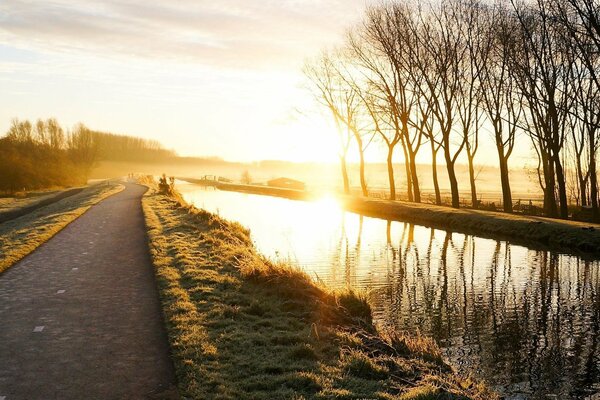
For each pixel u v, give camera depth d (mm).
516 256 19859
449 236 25703
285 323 8898
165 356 6984
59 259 14398
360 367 7008
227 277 11727
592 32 24594
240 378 6434
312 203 49000
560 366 8836
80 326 8266
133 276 12125
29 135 105000
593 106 31641
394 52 39750
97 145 116062
